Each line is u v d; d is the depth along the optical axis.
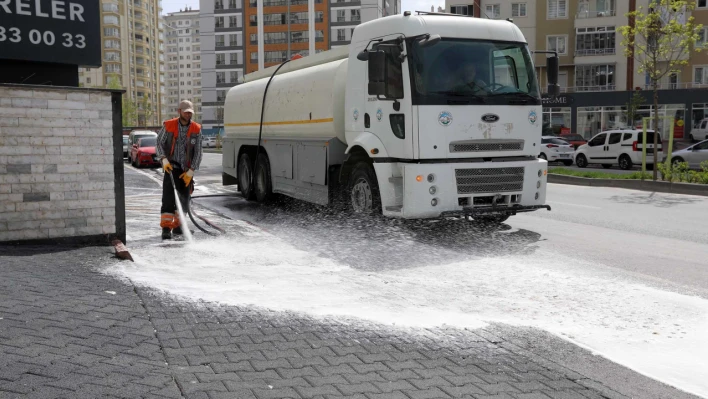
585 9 54.56
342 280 6.21
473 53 9.16
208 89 100.31
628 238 9.25
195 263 6.87
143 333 4.12
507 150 9.30
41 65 8.00
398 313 5.02
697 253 8.06
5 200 7.17
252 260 7.13
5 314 4.33
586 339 4.54
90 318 4.36
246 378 3.47
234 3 97.75
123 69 137.75
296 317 4.74
